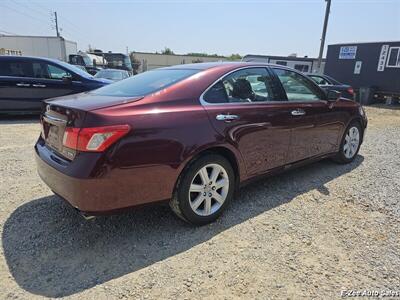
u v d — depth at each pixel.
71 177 2.21
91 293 2.01
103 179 2.21
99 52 27.14
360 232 2.78
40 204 3.18
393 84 16.44
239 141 2.93
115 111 2.30
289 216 3.05
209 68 3.05
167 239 2.63
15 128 6.69
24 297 1.97
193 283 2.11
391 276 2.21
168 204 2.68
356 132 4.72
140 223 2.88
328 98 4.08
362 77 17.91
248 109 3.03
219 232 2.75
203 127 2.65
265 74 3.38
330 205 3.30
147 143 2.35
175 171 2.53
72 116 2.31
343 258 2.41
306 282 2.14
